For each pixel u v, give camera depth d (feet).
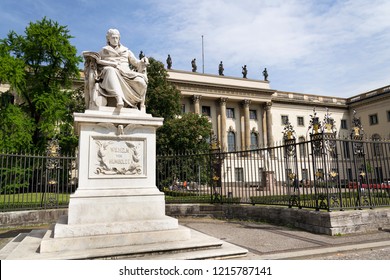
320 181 34.30
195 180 54.44
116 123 23.63
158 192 23.63
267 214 39.22
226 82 180.65
